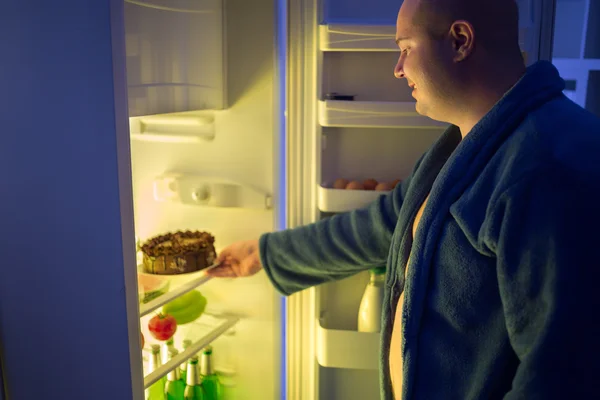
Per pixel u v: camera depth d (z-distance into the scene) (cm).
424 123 116
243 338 151
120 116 90
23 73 94
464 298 82
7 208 102
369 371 136
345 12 120
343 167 132
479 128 85
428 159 101
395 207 114
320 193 125
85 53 89
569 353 66
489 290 80
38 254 101
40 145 96
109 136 90
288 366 142
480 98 87
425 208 88
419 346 88
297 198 133
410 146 129
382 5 119
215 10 133
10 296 106
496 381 81
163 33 114
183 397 136
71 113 92
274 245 127
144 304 113
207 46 131
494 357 80
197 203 145
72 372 102
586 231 68
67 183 95
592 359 66
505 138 83
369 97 127
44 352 105
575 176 70
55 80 92
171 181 147
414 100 126
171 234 136
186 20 122
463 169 85
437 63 86
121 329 95
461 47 84
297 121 129
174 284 131
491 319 80
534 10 117
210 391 141
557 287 67
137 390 98
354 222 119
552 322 67
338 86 127
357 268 123
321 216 134
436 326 86
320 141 126
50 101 93
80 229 95
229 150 143
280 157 141
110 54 87
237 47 138
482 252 79
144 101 109
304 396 142
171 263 125
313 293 135
